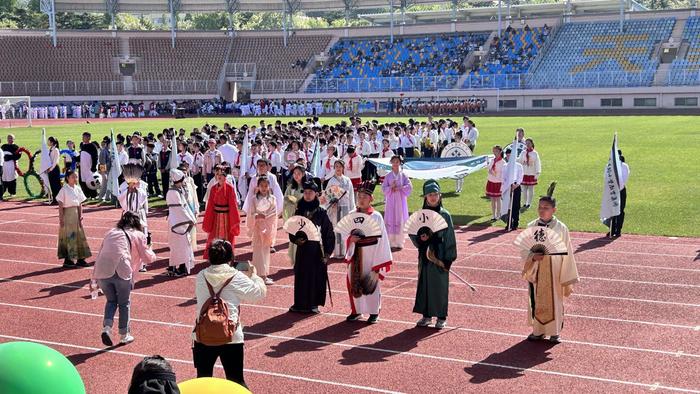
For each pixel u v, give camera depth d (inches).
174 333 502.9
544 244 457.1
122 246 472.4
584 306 540.1
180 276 653.9
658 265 652.7
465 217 912.9
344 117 2972.4
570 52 3238.2
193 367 440.1
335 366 434.9
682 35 3149.6
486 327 500.1
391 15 3550.7
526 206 969.5
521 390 395.5
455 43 3499.0
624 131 1940.2
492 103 3171.8
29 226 917.2
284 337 488.4
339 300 573.0
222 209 630.5
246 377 420.2
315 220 534.9
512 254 705.6
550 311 460.4
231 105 3356.3
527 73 3159.5
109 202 1109.1
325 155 1127.0
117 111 3284.9
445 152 1050.1
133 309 558.3
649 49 3132.4
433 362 438.9
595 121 2357.3
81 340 493.0
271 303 567.5
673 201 957.8
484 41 3469.5
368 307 513.3
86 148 1141.7
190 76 3622.0
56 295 603.2
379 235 509.7
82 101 3425.2
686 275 617.6
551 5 3612.2
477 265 665.0
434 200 494.6
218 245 361.4
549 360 438.3
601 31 3282.5
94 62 3555.6
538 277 462.0
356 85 3378.4
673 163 1291.8
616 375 414.0
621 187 762.8
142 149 1144.2
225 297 356.2
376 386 404.5
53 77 3459.6
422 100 3243.1
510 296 568.7
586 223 845.2
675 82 2913.4
